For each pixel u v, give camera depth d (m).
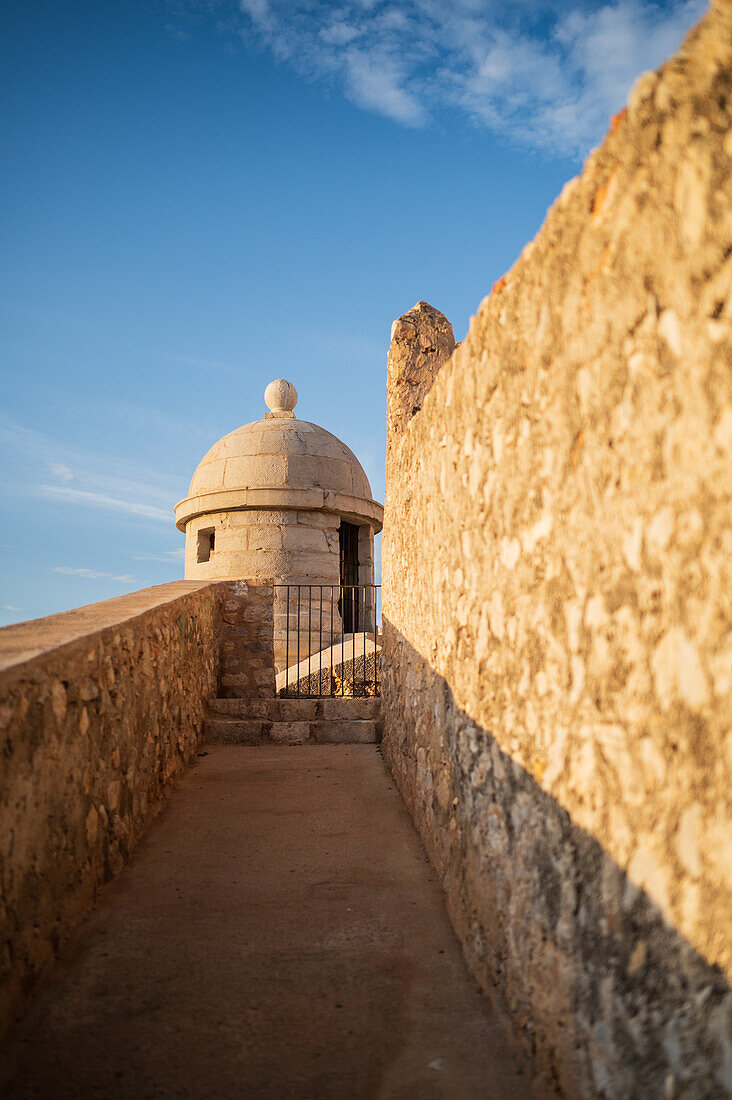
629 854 1.64
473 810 2.94
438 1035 2.48
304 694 8.34
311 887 3.65
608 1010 1.72
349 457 12.49
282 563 11.39
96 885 3.42
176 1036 2.49
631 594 1.66
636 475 1.63
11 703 2.47
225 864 3.92
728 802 1.32
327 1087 2.26
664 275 1.50
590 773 1.84
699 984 1.38
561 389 2.02
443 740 3.59
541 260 2.17
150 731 4.53
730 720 1.31
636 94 1.58
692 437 1.42
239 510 11.64
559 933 2.01
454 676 3.33
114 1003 2.65
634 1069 1.60
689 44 1.42
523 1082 2.20
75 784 3.14
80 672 3.18
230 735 6.64
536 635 2.22
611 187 1.72
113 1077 2.28
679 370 1.46
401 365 5.53
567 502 1.99
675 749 1.48
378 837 4.30
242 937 3.16
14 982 2.50
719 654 1.34
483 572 2.83
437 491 3.76
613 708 1.73
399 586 5.28
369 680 8.30
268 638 7.81
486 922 2.71
